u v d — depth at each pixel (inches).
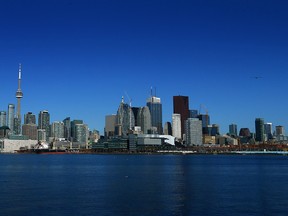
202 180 6023.6
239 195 4180.6
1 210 3294.8
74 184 5378.9
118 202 3690.9
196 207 3430.1
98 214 3134.8
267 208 3380.9
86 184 5378.9
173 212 3213.6
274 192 4443.9
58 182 5689.0
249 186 5093.5
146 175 7150.6
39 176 6948.8
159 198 3954.2
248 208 3383.4
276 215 3097.9
